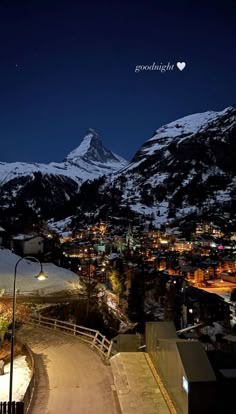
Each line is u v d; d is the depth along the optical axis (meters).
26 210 137.38
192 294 65.38
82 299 47.25
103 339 24.94
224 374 15.99
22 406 14.10
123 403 14.67
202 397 12.08
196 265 113.62
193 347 13.42
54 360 23.22
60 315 42.88
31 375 19.17
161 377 16.75
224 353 18.91
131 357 19.75
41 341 27.72
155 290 78.06
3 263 63.25
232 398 14.55
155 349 18.34
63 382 19.34
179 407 13.23
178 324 61.84
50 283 54.56
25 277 56.59
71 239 174.62
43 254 78.12
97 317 44.19
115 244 156.25
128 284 70.56
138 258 118.81
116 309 56.44
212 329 47.03
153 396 15.19
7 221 93.69
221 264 119.38
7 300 37.97
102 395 17.55
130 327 45.69
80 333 28.81
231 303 59.03
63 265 79.81
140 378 16.98
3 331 24.80
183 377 12.75
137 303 62.06
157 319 61.59
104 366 21.81
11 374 15.28
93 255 123.88
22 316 33.62
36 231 91.75
